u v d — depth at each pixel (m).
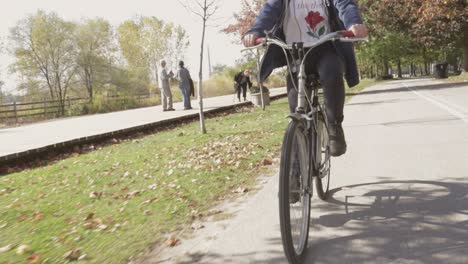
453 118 9.99
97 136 11.81
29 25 40.25
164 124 14.91
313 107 3.73
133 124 14.38
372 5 29.91
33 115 29.03
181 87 20.62
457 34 30.59
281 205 2.85
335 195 4.61
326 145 4.14
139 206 4.95
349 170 5.71
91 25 43.00
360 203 4.26
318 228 3.69
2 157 8.89
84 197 5.68
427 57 70.06
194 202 4.92
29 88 40.97
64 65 41.97
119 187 6.11
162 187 5.81
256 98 21.12
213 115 18.67
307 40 3.70
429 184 4.72
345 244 3.32
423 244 3.20
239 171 6.39
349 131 9.41
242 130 11.30
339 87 3.61
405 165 5.71
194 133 11.70
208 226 4.09
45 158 10.03
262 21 3.67
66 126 16.20
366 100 18.50
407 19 29.20
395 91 23.80
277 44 3.52
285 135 3.06
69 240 4.02
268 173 6.14
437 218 3.68
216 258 3.34
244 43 3.68
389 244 3.25
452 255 3.00
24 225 4.62
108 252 3.66
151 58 56.06
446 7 25.20
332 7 3.65
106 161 8.35
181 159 7.75
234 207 4.64
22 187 6.71
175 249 3.61
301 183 3.25
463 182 4.69
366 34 3.37
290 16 3.72
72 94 43.25
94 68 43.16
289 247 2.86
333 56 3.61
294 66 3.54
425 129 8.72
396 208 4.02
